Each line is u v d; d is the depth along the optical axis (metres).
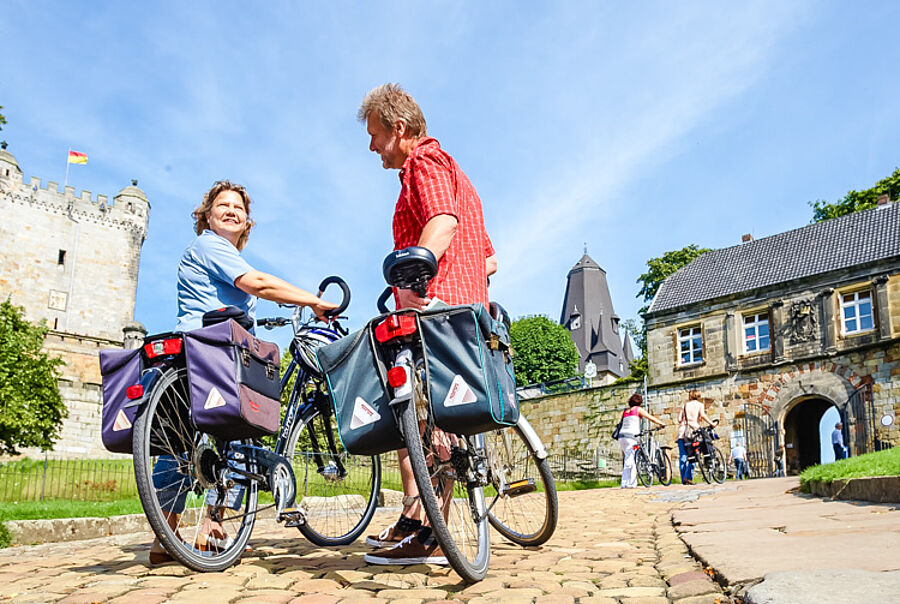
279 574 3.27
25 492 15.00
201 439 3.41
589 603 2.60
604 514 6.70
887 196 27.78
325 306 3.78
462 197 3.50
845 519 4.29
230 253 3.73
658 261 44.38
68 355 49.78
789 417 26.27
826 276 24.94
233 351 3.25
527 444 3.88
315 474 4.17
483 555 3.18
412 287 3.00
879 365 23.09
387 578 3.13
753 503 6.49
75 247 59.34
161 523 3.12
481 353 2.94
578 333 96.94
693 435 14.04
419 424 3.07
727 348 26.83
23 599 2.81
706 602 2.45
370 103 3.64
